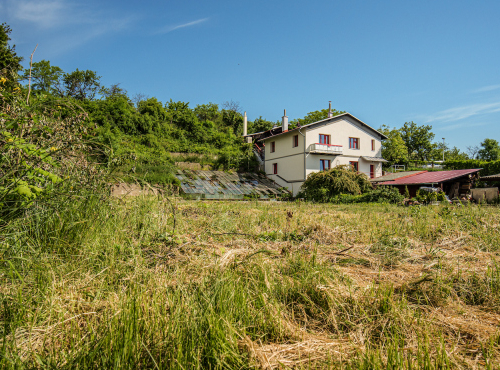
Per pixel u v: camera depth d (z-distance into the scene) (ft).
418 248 13.67
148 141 98.12
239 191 81.05
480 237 15.23
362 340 5.53
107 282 7.70
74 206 10.40
